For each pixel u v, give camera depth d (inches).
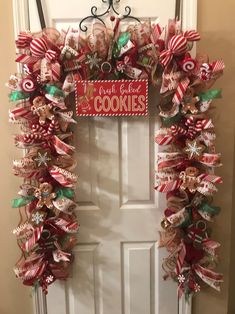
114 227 77.2
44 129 67.6
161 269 78.9
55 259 71.3
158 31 66.4
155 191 76.2
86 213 76.4
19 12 69.4
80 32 70.1
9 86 66.9
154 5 69.5
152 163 75.1
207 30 70.9
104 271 78.9
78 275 78.8
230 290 88.0
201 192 68.1
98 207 76.4
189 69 65.7
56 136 67.8
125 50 65.1
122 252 78.7
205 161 67.5
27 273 71.3
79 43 65.9
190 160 69.1
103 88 68.6
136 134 73.6
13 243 78.7
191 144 67.6
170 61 65.4
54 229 71.4
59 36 66.6
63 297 79.2
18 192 72.9
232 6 70.2
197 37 64.7
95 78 68.9
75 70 67.9
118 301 80.1
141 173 75.1
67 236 73.0
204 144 68.3
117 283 79.4
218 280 72.7
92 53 66.4
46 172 70.1
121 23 69.8
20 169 68.1
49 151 68.8
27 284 73.0
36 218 69.8
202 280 76.4
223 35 71.2
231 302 88.7
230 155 75.6
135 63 67.4
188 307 79.6
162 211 76.6
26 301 81.1
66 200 68.9
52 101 66.4
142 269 79.0
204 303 81.2
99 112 69.6
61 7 69.4
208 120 66.3
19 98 67.0
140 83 68.5
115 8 69.4
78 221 76.6
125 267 79.3
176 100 65.9
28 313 81.6
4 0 69.9
